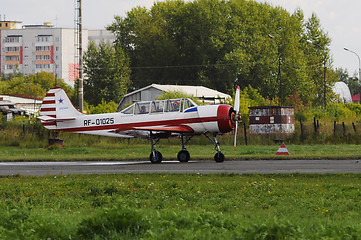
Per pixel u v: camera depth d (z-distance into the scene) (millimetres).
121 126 82125
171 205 34906
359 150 83938
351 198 37312
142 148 99812
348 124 127375
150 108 79625
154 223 25516
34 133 115188
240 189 42375
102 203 36094
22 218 28297
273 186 43625
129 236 24031
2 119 139875
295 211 31984
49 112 90312
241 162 69438
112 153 90250
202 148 97312
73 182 47031
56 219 27484
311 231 24844
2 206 32906
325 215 30859
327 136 105688
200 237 23047
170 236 23359
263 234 23547
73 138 111625
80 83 131125
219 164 67125
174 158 78500
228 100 147625
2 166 70562
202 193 40531
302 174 51844
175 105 78188
